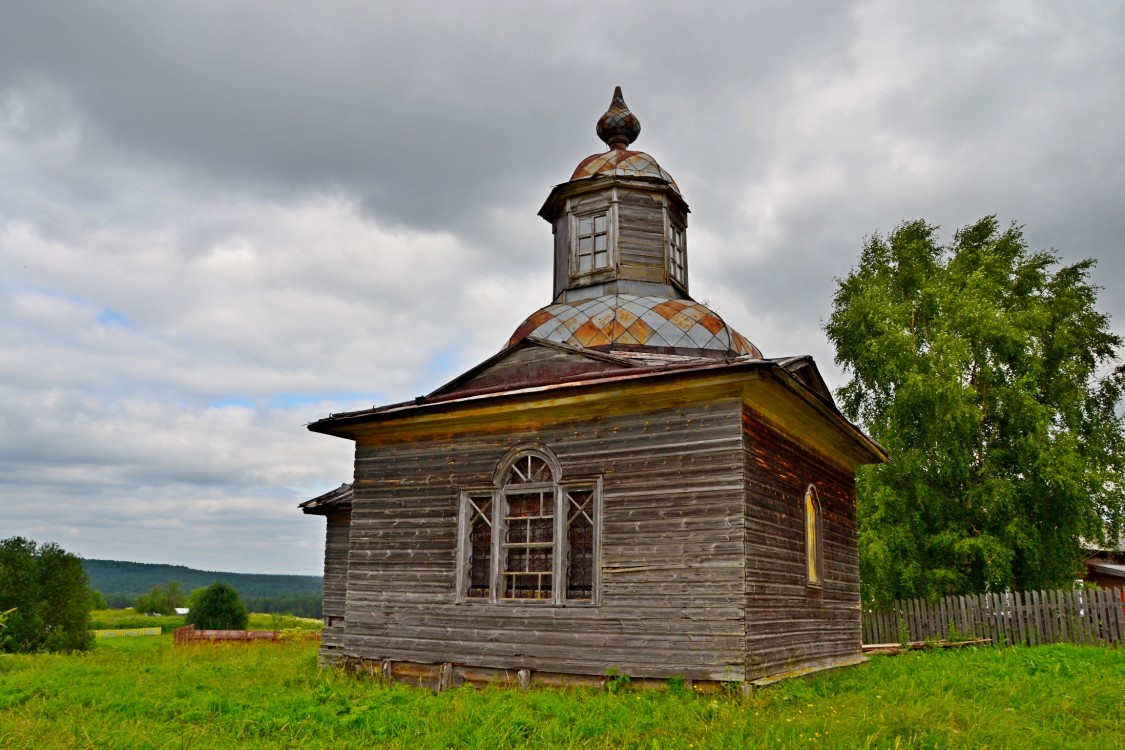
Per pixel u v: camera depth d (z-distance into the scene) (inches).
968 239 1178.6
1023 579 997.8
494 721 399.2
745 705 426.3
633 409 525.3
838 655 619.8
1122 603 816.9
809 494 597.9
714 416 499.2
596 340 622.2
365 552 609.3
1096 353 1128.2
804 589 564.4
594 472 528.7
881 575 984.9
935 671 558.3
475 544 573.0
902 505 1008.9
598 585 512.7
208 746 369.4
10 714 458.3
